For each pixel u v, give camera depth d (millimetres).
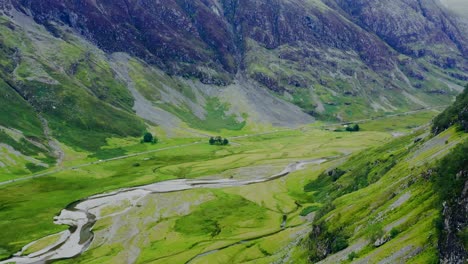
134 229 173375
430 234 68188
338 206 121812
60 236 167500
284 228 159875
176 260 136375
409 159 133625
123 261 141625
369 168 175625
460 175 73438
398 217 83438
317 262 92250
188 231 168875
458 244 60219
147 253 147375
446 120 145500
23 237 167125
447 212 67375
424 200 82938
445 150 111812
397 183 103812
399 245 71188
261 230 160000
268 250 130875
